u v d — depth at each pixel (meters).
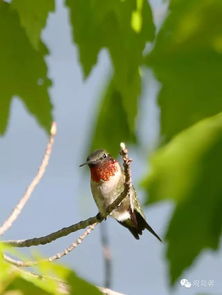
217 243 7.08
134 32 8.68
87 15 9.22
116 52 9.12
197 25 8.50
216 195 7.16
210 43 8.56
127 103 9.18
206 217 7.12
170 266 7.02
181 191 7.18
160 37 8.66
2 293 5.44
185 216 7.13
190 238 7.05
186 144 7.41
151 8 8.62
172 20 8.62
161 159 7.29
